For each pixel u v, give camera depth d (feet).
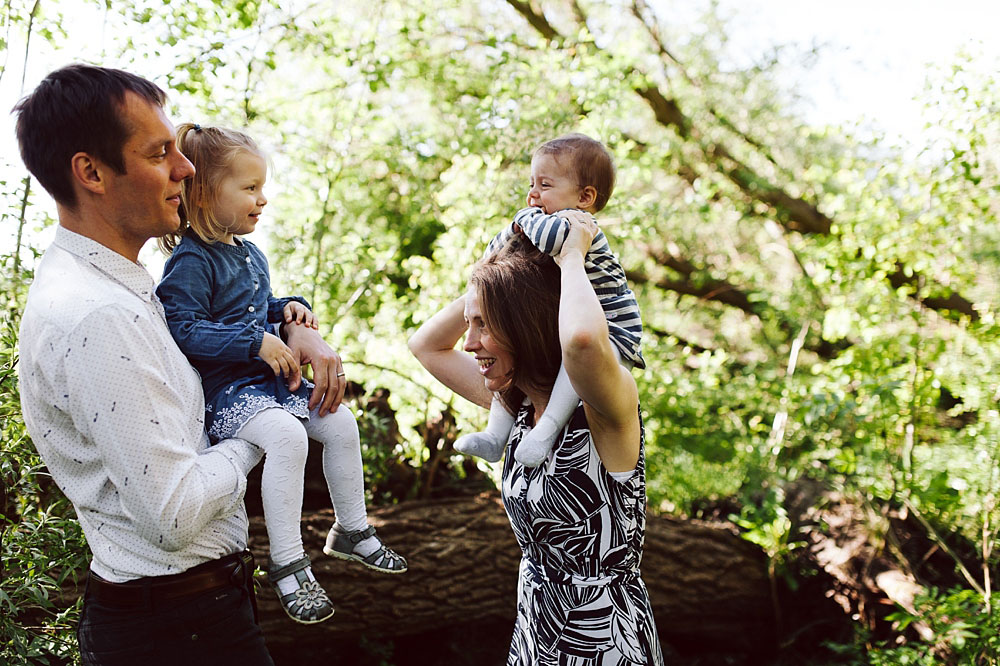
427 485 15.90
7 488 8.57
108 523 5.16
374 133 17.29
